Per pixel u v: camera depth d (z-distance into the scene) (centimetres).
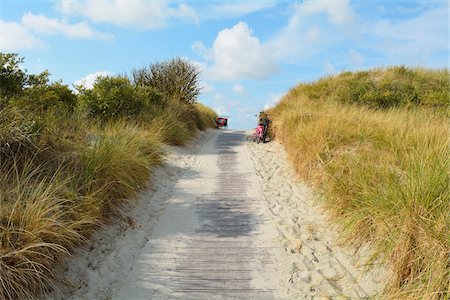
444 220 357
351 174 578
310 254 476
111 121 959
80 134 706
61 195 468
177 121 1180
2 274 331
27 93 690
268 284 416
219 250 492
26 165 489
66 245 427
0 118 546
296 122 1022
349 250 460
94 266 430
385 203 437
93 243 470
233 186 755
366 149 679
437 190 399
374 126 814
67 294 375
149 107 1147
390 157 601
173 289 406
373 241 438
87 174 533
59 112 770
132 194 627
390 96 1403
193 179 799
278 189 730
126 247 485
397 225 397
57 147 590
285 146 998
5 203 407
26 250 355
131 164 670
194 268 448
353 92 1500
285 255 477
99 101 1016
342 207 536
